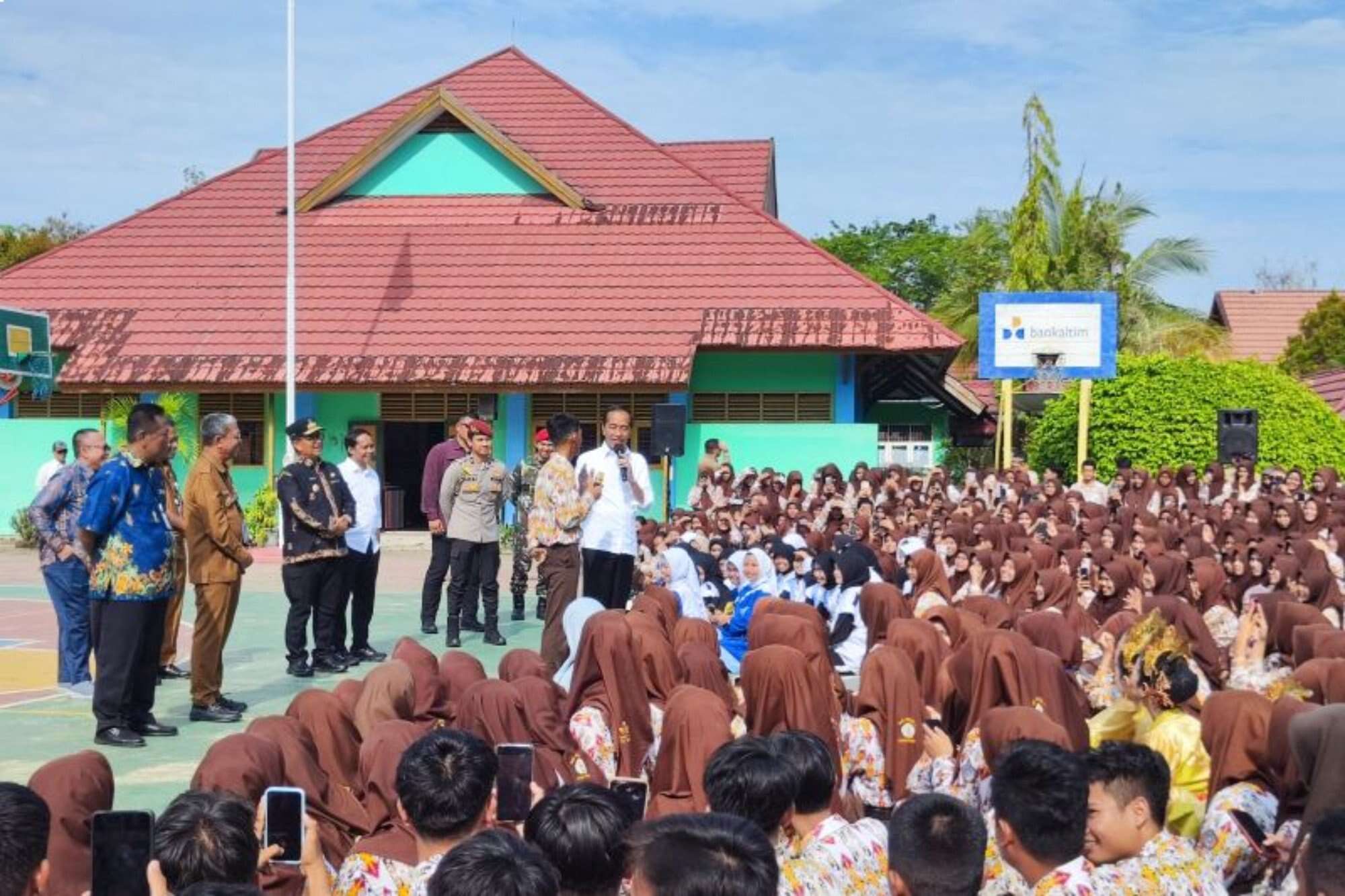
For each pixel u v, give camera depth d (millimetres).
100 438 10453
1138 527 14094
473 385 24531
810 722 5934
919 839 3709
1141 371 25547
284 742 4934
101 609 8562
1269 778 5137
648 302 25734
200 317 26078
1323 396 34969
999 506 17703
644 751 5973
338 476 11203
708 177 28297
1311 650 8047
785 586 12695
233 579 9289
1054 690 6402
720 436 24922
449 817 4012
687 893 3061
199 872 3559
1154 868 4016
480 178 28078
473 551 12820
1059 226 32938
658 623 7531
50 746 8602
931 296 46469
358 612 11922
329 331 25688
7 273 27375
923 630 7277
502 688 5629
